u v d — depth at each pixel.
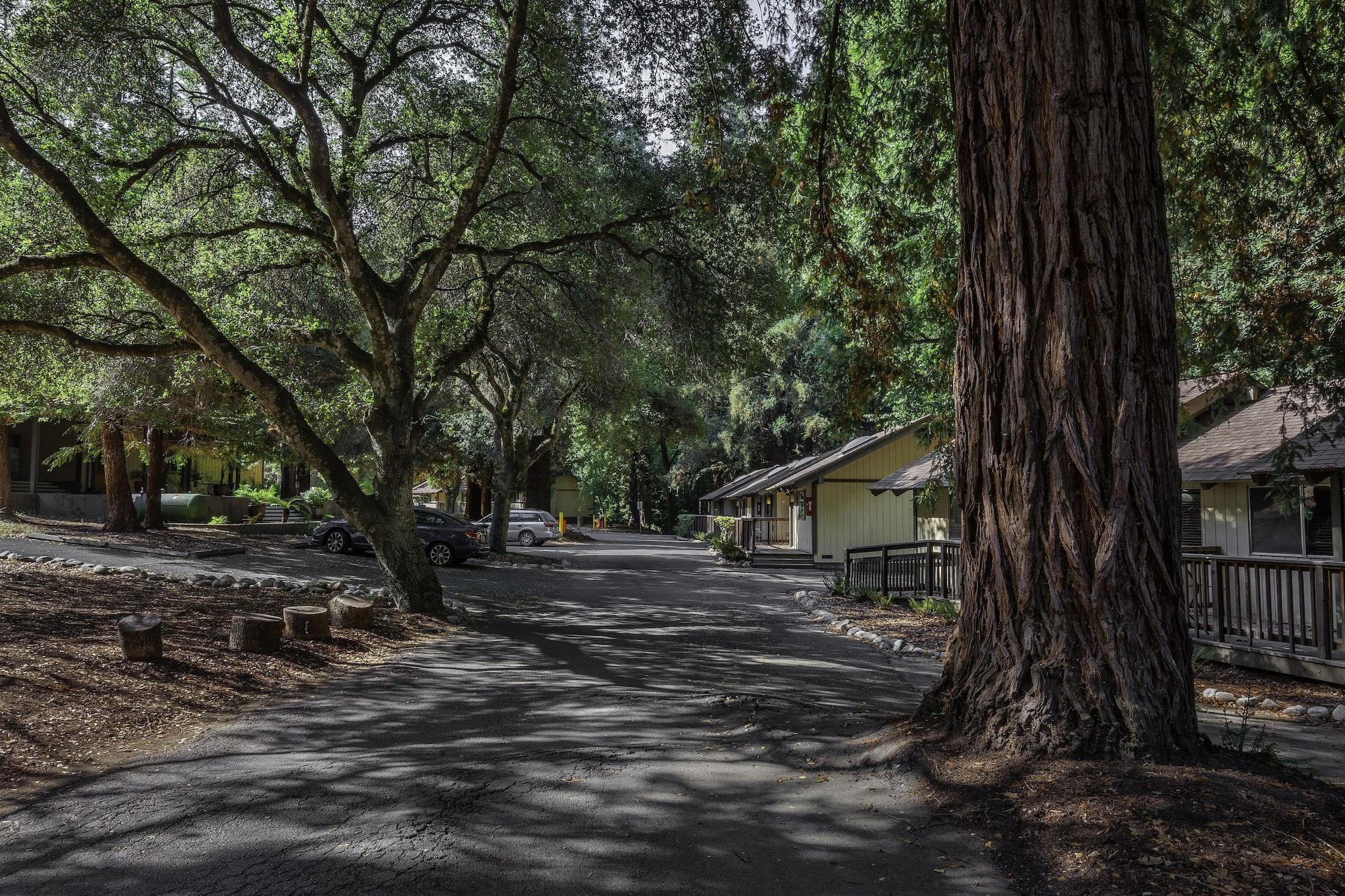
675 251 16.95
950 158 11.20
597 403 29.11
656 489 69.81
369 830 4.26
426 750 5.79
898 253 12.91
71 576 13.69
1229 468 13.05
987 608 5.03
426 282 14.18
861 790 4.65
